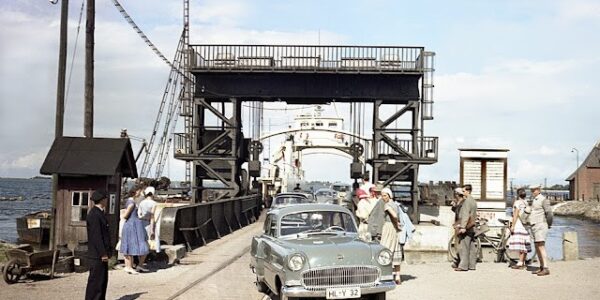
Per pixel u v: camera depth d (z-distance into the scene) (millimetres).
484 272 15781
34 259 13375
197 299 12000
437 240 20391
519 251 16516
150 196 16562
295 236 12031
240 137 34688
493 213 22281
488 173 22422
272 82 32625
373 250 10812
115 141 16094
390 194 13438
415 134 32125
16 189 168625
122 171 16797
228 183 33031
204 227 24109
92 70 17828
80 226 15547
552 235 50656
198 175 33812
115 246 16172
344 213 12586
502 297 12141
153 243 16562
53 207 15664
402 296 12250
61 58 16672
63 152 15742
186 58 32281
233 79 32812
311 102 33625
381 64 31469
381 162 31875
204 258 18688
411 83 32219
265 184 51750
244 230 30375
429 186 40688
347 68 31531
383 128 32219
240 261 18094
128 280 14148
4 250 17812
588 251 36156
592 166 102812
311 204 12938
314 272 10344
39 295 11898
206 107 33031
